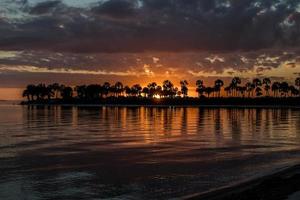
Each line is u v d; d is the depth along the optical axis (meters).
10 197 22.08
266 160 33.66
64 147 42.78
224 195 21.47
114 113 141.50
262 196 19.89
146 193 22.83
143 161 33.47
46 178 26.66
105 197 22.11
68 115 125.75
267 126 74.44
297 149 40.69
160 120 96.56
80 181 25.84
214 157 35.53
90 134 59.00
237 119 100.25
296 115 122.19
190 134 58.66
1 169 29.66
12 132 62.25
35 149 40.94
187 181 25.70
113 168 30.28
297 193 20.25
